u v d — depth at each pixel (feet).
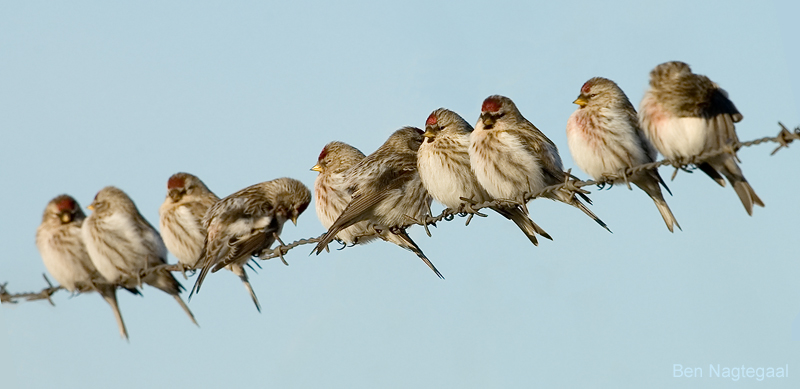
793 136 30.86
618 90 41.22
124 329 50.55
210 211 47.50
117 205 49.47
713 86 35.01
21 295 50.34
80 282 50.55
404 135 46.26
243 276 48.78
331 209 48.16
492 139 40.73
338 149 48.96
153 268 48.85
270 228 47.65
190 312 49.08
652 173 40.22
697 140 34.27
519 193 40.73
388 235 45.11
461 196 42.27
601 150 40.60
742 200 34.30
